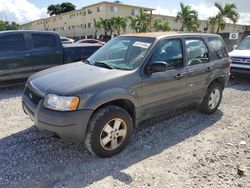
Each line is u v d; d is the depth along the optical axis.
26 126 4.82
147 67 4.09
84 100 3.40
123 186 3.12
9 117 5.30
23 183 3.14
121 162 3.65
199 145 4.23
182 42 4.77
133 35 4.77
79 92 3.41
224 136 4.61
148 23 38.09
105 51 4.77
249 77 9.55
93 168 3.49
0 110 5.75
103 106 3.68
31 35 7.84
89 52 8.89
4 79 7.39
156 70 3.99
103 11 44.19
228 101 6.91
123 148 3.93
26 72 7.73
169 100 4.52
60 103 3.36
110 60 4.43
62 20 57.53
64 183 3.16
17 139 4.27
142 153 3.92
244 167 3.59
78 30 52.03
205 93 5.38
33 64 7.82
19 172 3.35
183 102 4.86
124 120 3.80
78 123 3.39
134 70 3.99
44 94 3.53
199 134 4.66
